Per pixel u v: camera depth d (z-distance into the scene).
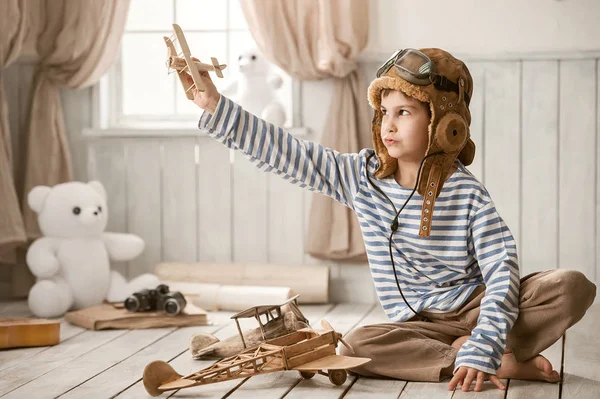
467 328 1.99
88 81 3.37
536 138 3.16
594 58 3.11
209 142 3.42
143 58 3.60
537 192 3.16
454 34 3.19
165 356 2.26
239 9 3.53
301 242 3.37
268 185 3.39
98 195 3.11
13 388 1.91
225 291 3.10
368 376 1.96
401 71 1.88
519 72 3.16
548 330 1.87
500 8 3.15
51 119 3.37
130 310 2.75
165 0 3.57
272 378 1.96
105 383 1.95
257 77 3.32
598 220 3.12
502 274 1.89
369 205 2.03
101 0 3.29
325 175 2.05
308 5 3.19
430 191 1.94
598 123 3.11
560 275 1.86
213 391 1.84
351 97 3.22
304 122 3.31
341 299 3.31
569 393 1.80
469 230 1.94
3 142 3.27
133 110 3.61
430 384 1.88
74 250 3.01
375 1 3.23
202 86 1.83
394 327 1.96
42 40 3.37
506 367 1.91
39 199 3.03
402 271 2.02
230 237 3.42
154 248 3.47
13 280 3.38
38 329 2.40
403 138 1.92
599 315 2.87
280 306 2.04
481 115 3.19
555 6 3.12
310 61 3.20
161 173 3.46
